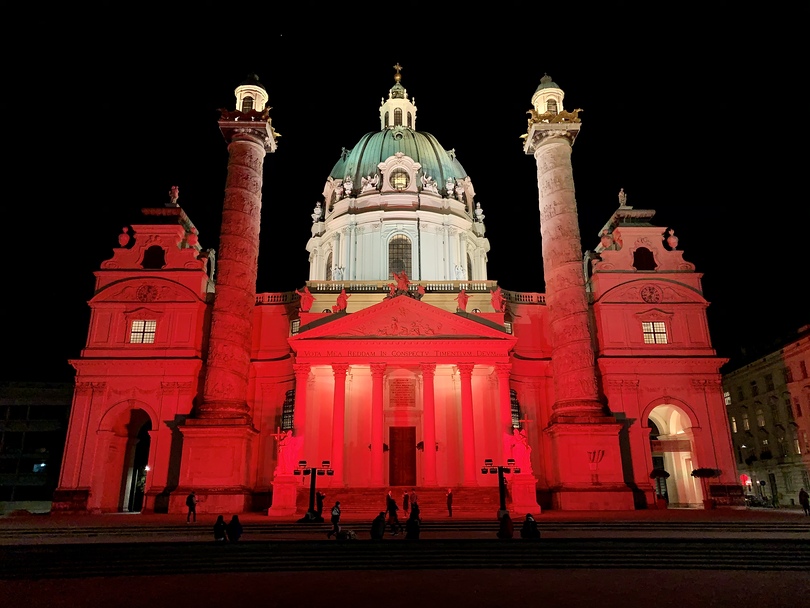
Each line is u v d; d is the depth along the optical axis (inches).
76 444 1642.5
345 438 1711.4
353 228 2252.7
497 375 1675.7
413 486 1551.4
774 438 2150.6
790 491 2062.0
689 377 1742.1
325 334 1669.5
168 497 1606.8
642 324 1792.6
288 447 1434.5
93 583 683.4
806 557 788.6
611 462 1582.2
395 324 1688.0
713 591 607.8
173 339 1743.4
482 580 674.8
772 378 2166.6
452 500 1445.6
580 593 596.1
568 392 1656.0
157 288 1781.5
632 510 1524.4
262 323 1902.1
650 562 775.7
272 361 1834.4
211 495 1535.4
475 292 1923.0
